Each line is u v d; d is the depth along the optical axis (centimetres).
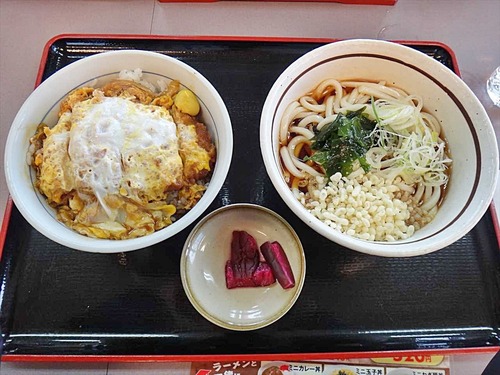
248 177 37
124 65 35
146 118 32
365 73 37
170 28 45
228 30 45
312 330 33
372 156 36
